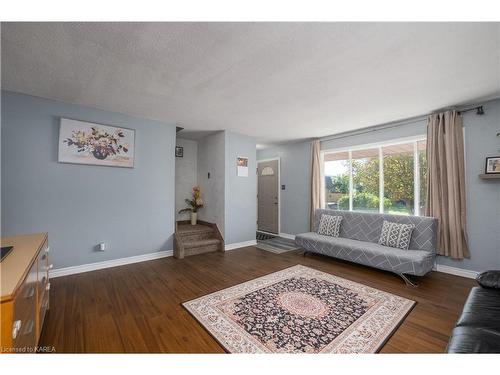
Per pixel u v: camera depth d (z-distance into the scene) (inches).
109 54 77.0
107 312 84.5
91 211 127.2
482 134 118.8
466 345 46.7
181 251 153.5
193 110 132.0
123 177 138.2
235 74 90.4
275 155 243.4
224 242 176.4
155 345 66.7
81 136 123.2
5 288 41.7
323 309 87.4
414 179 147.7
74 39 68.9
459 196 123.2
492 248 115.6
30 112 110.7
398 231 131.9
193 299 95.2
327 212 177.0
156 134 151.2
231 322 78.5
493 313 58.3
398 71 87.9
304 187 215.0
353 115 138.9
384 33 66.5
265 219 254.8
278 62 81.7
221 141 181.0
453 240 123.3
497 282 72.8
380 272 128.5
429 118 133.7
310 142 209.8
